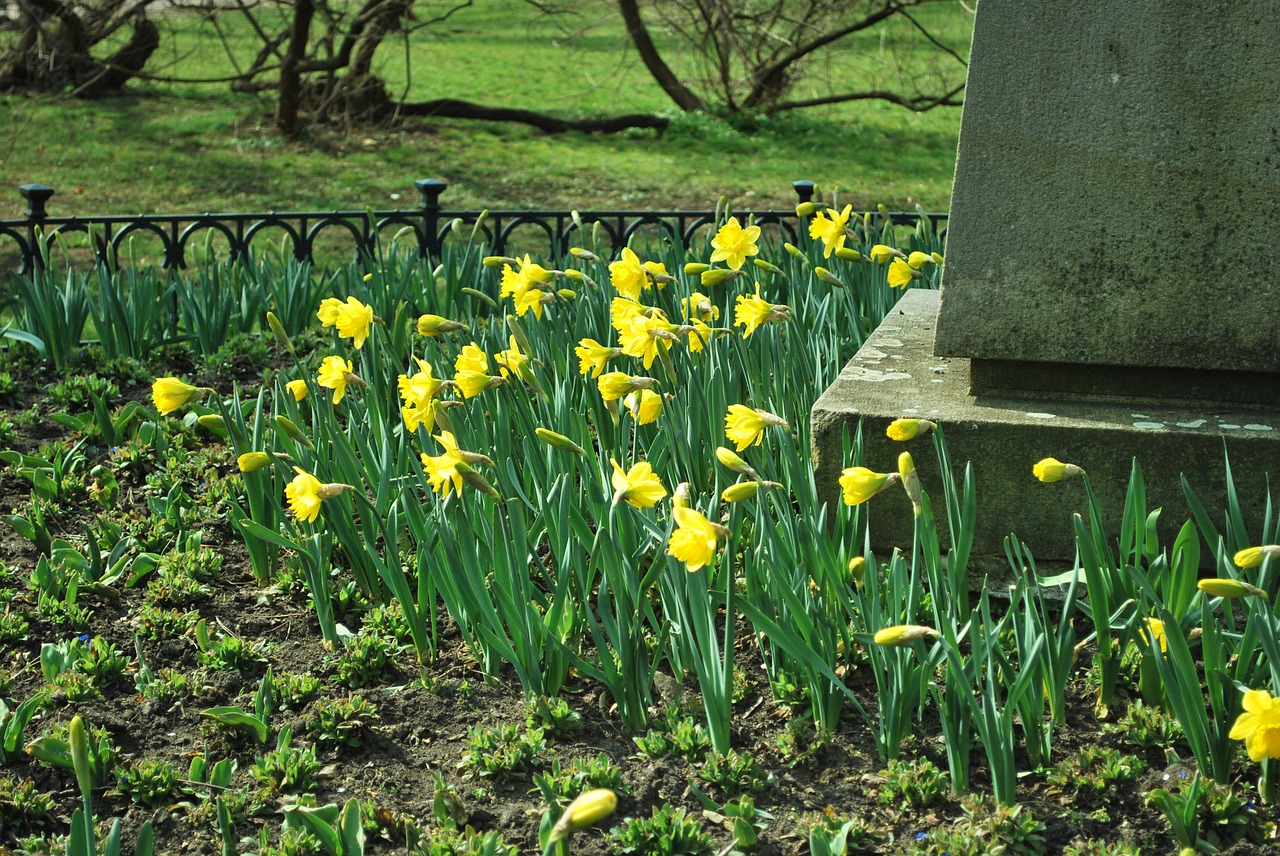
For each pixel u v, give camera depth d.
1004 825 2.15
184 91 15.19
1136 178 2.90
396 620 2.89
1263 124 2.80
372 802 2.30
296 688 2.63
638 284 3.48
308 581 3.06
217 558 3.22
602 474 2.90
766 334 3.49
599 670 2.52
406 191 10.81
